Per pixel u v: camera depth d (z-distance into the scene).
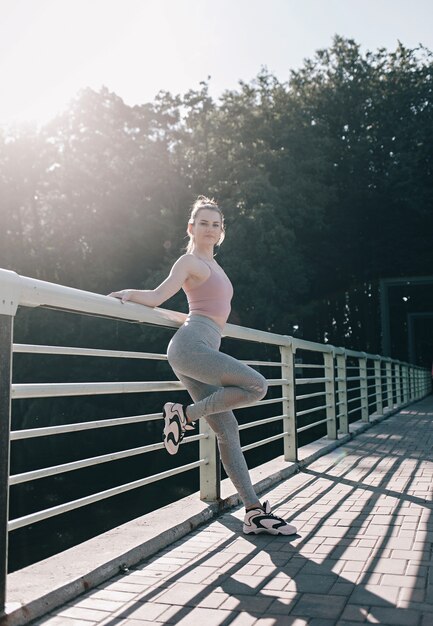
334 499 4.13
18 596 2.21
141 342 31.41
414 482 4.71
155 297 3.09
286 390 5.72
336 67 39.28
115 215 33.22
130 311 2.99
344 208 36.47
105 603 2.29
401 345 44.66
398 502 3.97
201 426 3.93
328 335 38.88
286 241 28.64
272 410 30.50
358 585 2.40
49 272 34.31
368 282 37.53
